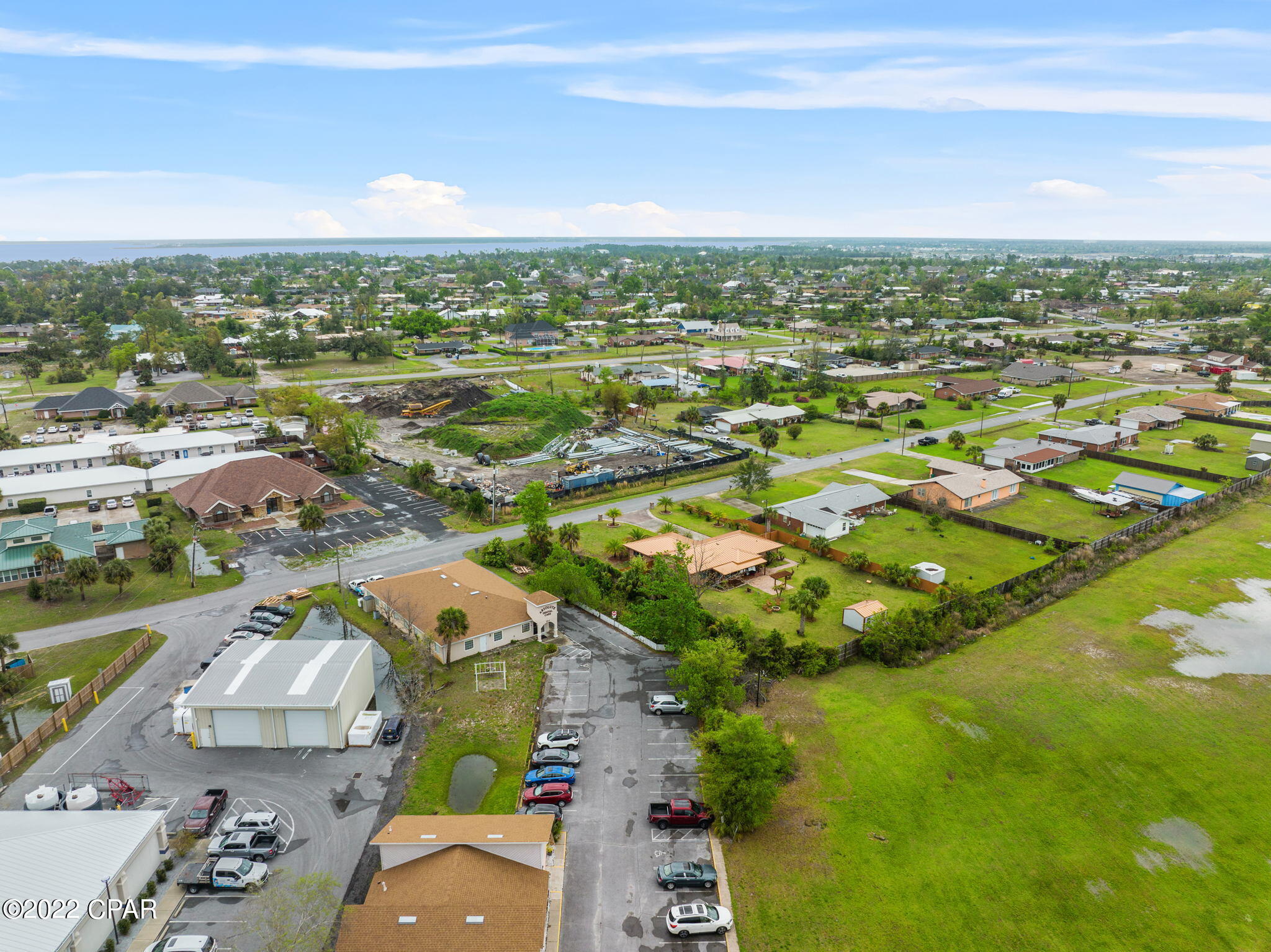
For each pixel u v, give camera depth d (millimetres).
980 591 81562
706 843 49688
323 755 58375
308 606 82375
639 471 128500
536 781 54688
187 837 48625
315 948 40969
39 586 82125
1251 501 117438
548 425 159875
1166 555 97500
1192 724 62969
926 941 42719
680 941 42219
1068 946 42656
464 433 153000
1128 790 55375
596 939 42250
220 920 43125
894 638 71188
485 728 61406
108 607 82062
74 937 39094
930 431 161875
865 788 54719
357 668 62719
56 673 68625
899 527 105812
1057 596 85688
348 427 135750
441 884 41656
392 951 38031
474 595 76875
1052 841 50469
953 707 64250
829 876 47094
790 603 75750
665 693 66062
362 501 118562
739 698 60844
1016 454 132500
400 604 76312
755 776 49531
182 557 95688
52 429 156125
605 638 76438
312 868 46844
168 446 135375
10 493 110562
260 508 111125
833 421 172750
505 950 38031
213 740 59188
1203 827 52062
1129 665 71500
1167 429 161750
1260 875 47875
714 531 103875
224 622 78875
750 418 165750
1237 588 88312
